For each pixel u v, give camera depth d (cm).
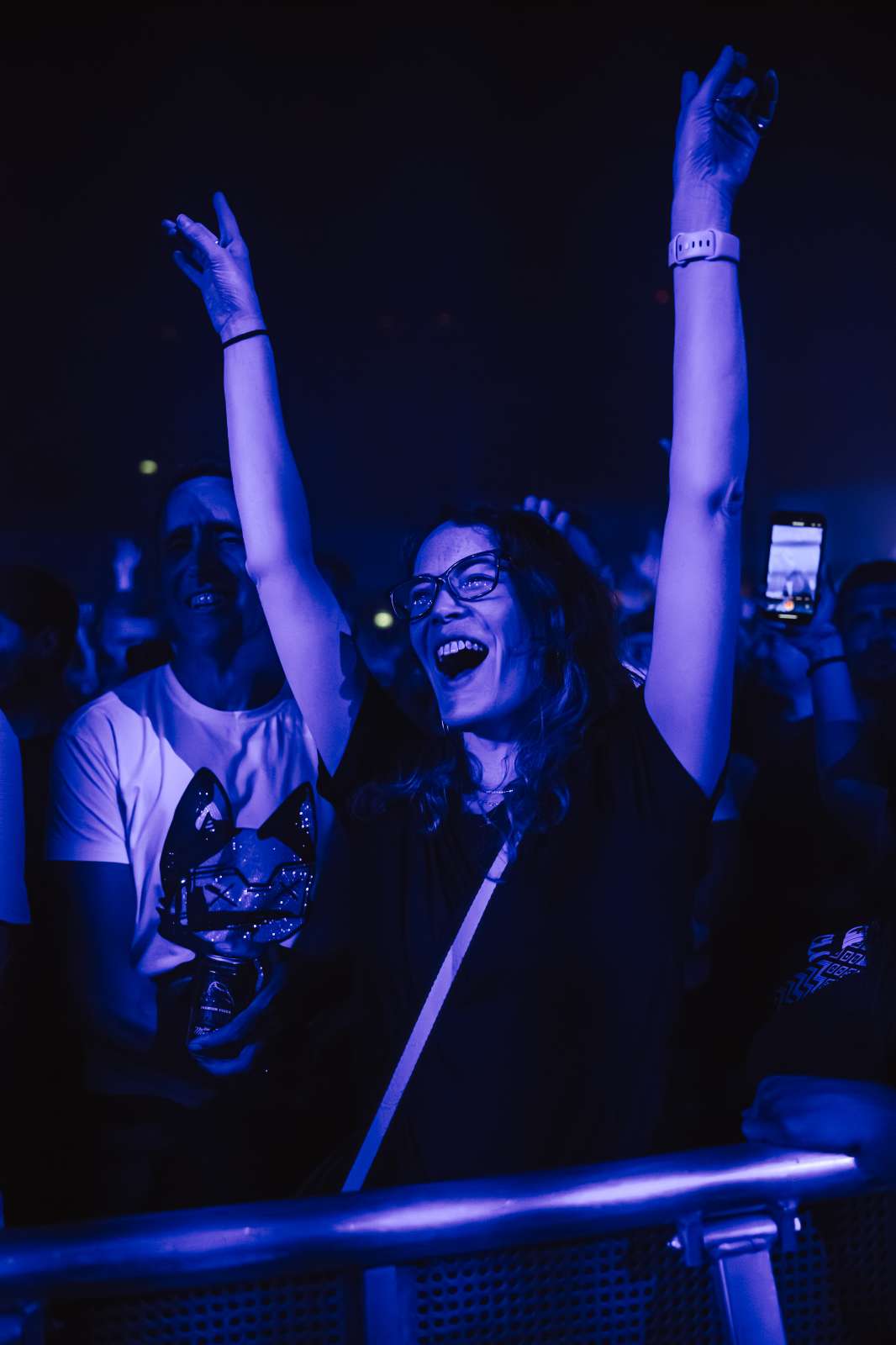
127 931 202
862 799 254
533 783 132
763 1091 106
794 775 280
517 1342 92
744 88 127
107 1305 86
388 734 152
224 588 206
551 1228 91
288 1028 202
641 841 131
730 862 262
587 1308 94
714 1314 97
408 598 148
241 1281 88
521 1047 127
